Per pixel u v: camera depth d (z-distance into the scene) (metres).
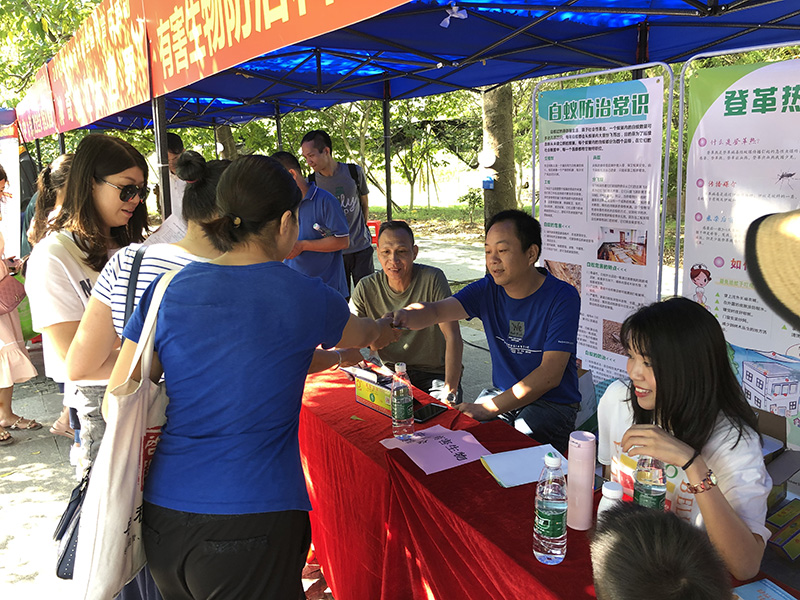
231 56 2.44
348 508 2.24
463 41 4.09
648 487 1.45
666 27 4.09
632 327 1.56
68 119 6.00
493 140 7.17
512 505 1.68
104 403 1.56
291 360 1.52
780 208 2.71
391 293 3.21
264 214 1.51
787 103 2.62
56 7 10.72
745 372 2.98
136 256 1.73
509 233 2.55
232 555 1.47
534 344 2.69
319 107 8.18
